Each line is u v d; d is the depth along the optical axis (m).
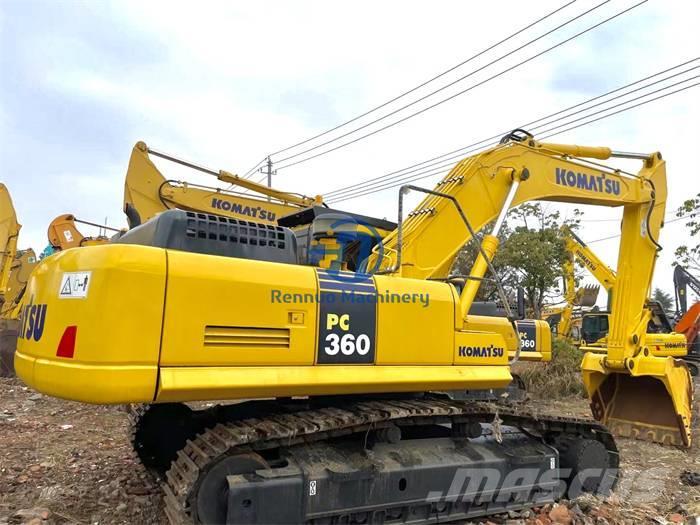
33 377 3.68
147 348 3.38
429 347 4.52
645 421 8.37
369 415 4.21
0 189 12.84
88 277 3.40
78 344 3.31
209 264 3.67
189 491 3.59
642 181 7.96
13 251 13.03
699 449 7.78
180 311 3.50
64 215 13.66
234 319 3.67
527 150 6.64
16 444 6.95
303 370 3.90
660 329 18.80
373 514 4.24
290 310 3.89
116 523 4.55
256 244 4.29
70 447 6.87
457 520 4.84
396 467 4.35
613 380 8.84
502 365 4.95
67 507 4.85
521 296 5.95
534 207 22.92
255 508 3.73
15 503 4.93
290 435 3.87
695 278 20.92
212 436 3.94
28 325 4.09
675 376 7.91
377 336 4.27
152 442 5.69
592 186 7.32
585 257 19.61
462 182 5.96
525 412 5.15
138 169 11.30
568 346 13.77
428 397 5.07
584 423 5.66
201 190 11.73
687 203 21.22
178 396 3.46
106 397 3.24
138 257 3.43
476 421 4.97
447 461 4.63
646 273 8.10
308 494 3.92
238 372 3.64
